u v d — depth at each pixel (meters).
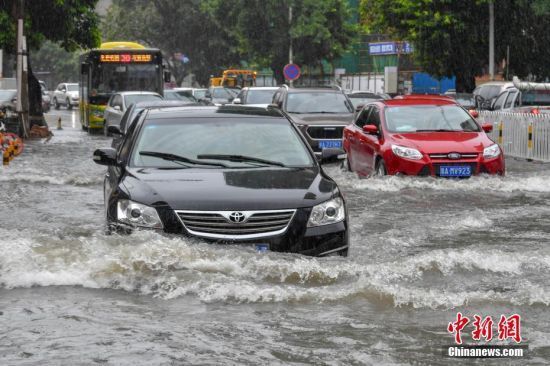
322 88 45.56
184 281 13.91
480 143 30.31
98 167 38.53
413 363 10.40
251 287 13.67
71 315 12.36
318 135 41.72
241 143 16.92
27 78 62.91
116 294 13.61
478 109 56.09
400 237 19.80
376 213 23.97
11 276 14.23
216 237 14.35
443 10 72.38
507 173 37.78
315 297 13.42
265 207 14.46
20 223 21.64
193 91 96.06
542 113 46.72
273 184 15.17
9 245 15.14
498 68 88.88
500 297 13.56
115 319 12.17
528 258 16.36
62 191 29.28
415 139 30.25
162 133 17.17
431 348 11.06
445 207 25.41
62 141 58.84
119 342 11.03
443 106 32.28
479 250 17.36
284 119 17.80
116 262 14.45
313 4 116.62
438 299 13.37
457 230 21.17
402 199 26.91
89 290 13.86
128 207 14.75
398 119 31.69
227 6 119.75
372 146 31.55
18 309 12.68
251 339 11.29
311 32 115.56
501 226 21.92
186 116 17.67
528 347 11.16
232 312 12.65
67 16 66.06
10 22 64.56
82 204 25.86
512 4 72.12
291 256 14.39
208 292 13.52
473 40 72.44
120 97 61.31
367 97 72.06
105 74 69.06
